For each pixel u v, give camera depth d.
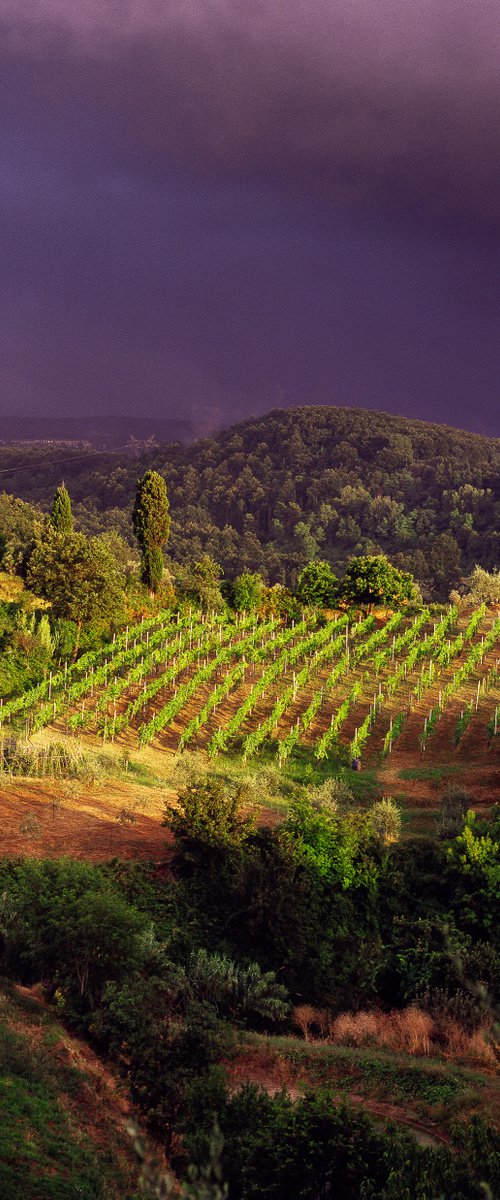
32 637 49.44
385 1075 16.97
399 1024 20.05
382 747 45.41
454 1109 15.48
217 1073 14.62
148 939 20.83
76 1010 17.97
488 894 25.41
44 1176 11.72
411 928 24.58
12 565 58.41
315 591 66.19
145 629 58.00
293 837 26.73
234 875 24.67
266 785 37.28
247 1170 11.76
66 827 29.48
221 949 22.59
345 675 54.62
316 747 43.28
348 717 48.66
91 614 53.53
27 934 19.69
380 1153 11.57
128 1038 16.31
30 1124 13.12
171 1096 15.09
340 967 23.66
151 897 24.27
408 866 27.78
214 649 56.53
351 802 37.12
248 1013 20.02
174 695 49.31
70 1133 13.36
